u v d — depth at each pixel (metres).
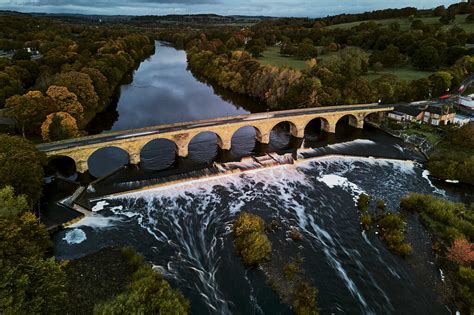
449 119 119.19
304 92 132.50
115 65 181.25
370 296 51.62
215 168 87.44
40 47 193.12
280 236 63.59
